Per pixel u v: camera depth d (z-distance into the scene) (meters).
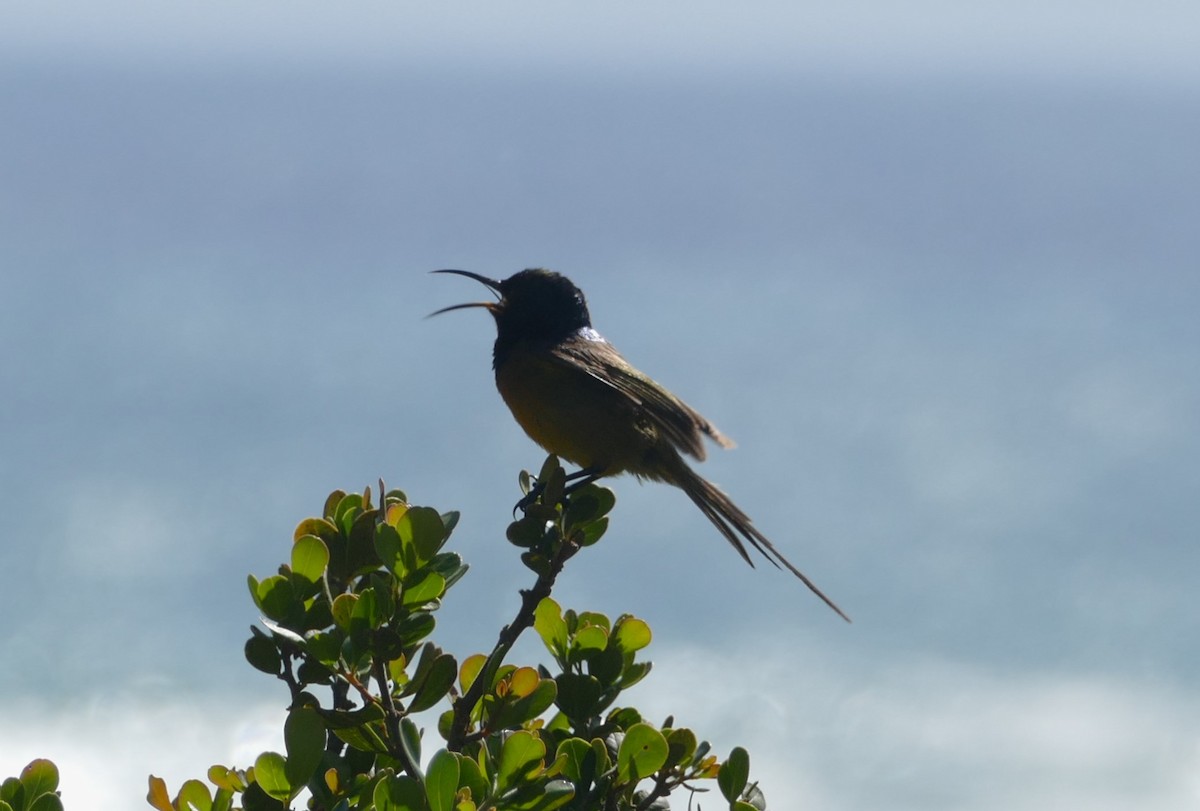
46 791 3.41
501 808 3.29
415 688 3.52
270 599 3.59
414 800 3.15
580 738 3.74
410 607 3.54
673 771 3.73
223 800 3.58
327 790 3.45
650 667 4.04
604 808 3.63
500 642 3.97
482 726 3.56
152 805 3.56
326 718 3.45
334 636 3.46
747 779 3.72
